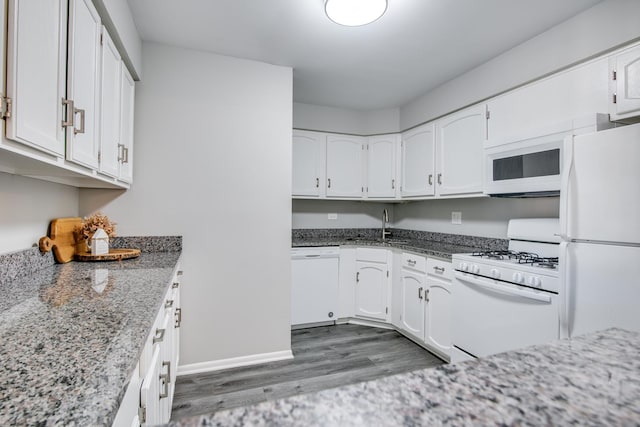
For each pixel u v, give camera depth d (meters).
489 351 1.91
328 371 2.25
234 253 2.29
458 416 0.39
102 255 1.73
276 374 2.20
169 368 1.45
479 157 2.39
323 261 3.11
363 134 3.53
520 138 1.95
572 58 1.79
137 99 2.08
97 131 1.33
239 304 2.30
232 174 2.28
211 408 1.80
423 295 2.60
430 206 3.40
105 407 0.47
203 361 2.22
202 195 2.21
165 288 1.18
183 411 1.76
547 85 1.92
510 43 2.09
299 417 0.39
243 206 2.31
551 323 1.59
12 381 0.53
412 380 0.48
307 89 2.92
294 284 3.01
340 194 3.45
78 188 1.98
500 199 2.60
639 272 1.24
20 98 0.80
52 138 0.96
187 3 1.71
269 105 2.38
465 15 1.80
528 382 0.47
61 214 1.74
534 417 0.39
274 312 2.39
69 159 1.08
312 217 3.69
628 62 1.55
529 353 0.58
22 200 1.36
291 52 2.23
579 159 1.45
